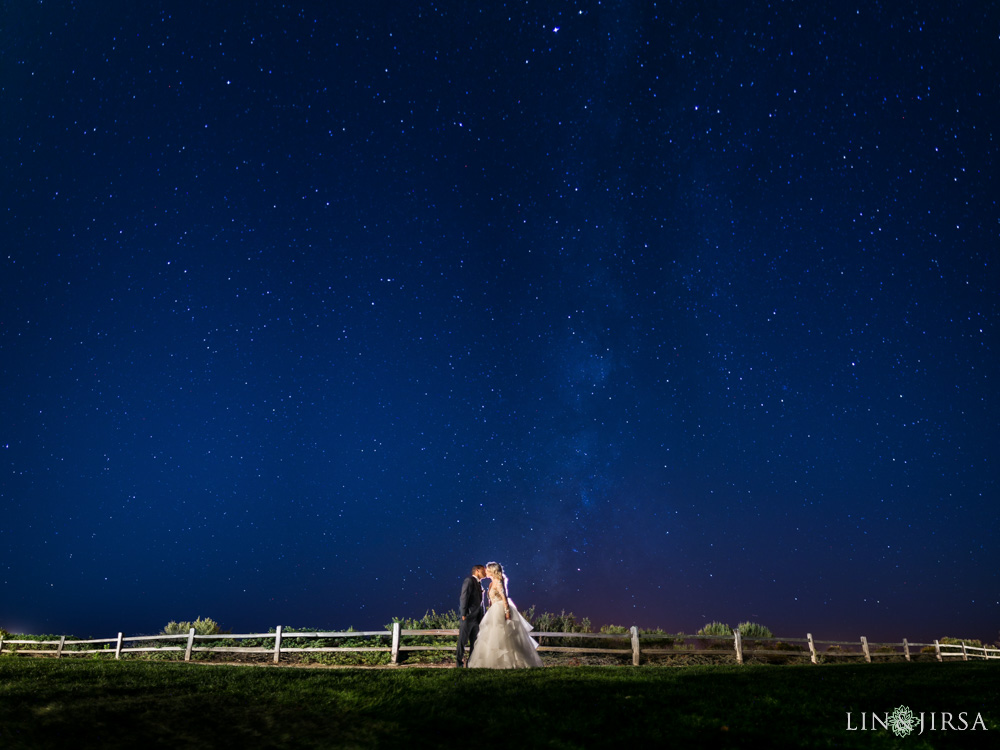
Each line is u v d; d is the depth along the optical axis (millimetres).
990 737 6602
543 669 10016
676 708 7543
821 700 7871
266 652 14445
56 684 8391
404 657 13406
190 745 6547
